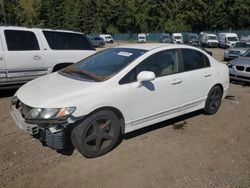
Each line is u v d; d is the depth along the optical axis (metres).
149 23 73.69
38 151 4.29
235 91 8.66
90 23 77.19
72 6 78.19
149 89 4.57
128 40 71.12
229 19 60.97
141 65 4.56
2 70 7.03
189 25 66.81
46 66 7.79
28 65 7.44
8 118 5.68
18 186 3.48
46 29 7.94
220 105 6.57
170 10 70.00
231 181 3.63
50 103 3.77
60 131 3.81
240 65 9.39
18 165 3.92
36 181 3.58
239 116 6.09
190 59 5.40
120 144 4.55
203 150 4.43
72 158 4.11
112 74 4.33
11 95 7.57
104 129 4.13
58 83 4.34
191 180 3.64
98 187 3.48
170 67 5.00
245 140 4.83
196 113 6.15
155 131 5.08
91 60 5.14
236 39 36.12
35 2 83.50
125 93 4.26
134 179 3.64
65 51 8.14
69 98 3.84
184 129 5.23
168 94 4.89
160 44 5.27
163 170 3.85
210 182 3.60
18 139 4.70
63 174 3.73
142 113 4.57
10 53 7.09
